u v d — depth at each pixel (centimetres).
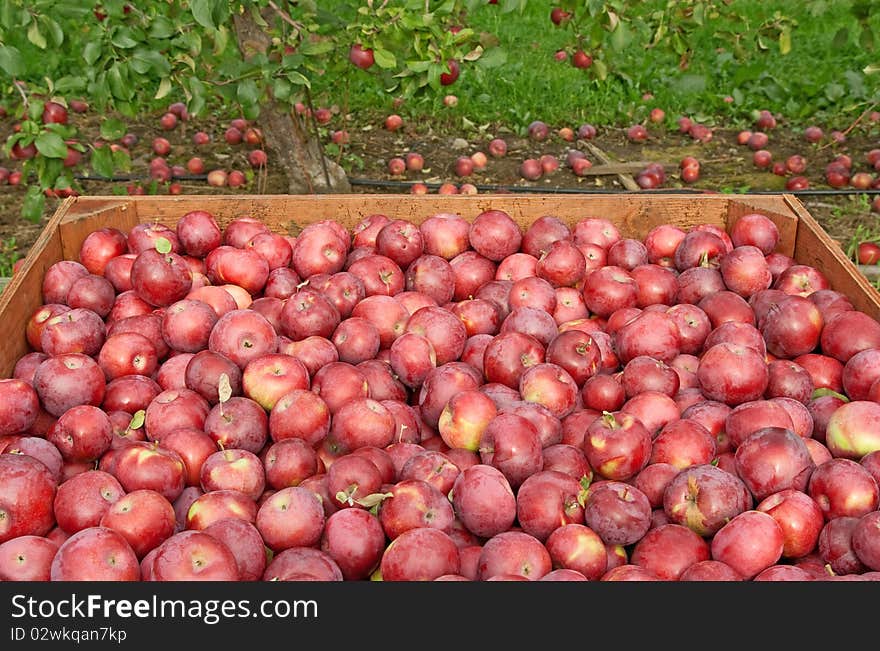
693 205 178
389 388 142
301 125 250
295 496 117
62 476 127
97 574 108
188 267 156
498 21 397
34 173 276
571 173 294
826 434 132
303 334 146
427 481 123
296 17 209
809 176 291
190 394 134
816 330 147
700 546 117
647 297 160
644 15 240
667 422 134
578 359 140
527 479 122
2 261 229
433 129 319
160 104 325
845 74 338
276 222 178
